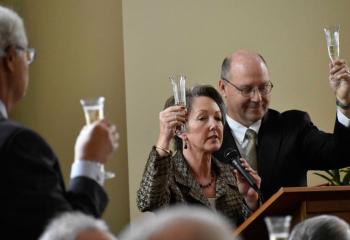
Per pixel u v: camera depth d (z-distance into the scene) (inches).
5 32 139.9
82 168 136.0
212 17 374.9
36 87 379.2
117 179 372.2
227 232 77.3
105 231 91.8
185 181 226.5
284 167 266.7
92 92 378.9
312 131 269.3
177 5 373.7
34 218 123.7
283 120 271.9
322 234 133.0
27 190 125.0
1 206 124.3
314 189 196.5
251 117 269.4
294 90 378.3
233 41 375.9
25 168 126.0
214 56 374.0
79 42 380.8
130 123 367.6
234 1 376.8
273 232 132.7
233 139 268.7
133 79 370.0
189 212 78.2
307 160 269.3
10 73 140.5
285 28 378.9
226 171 233.9
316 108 379.2
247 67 271.6
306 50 379.2
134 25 371.6
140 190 223.5
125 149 374.0
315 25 380.8
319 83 379.6
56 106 378.6
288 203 198.2
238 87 271.3
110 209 370.9
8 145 126.7
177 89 227.3
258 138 268.7
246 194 231.5
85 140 137.9
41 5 382.0
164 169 221.5
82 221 92.2
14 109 378.0
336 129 258.4
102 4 380.8
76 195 132.6
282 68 378.0
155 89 370.0
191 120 230.8
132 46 371.2
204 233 76.4
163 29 372.5
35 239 123.3
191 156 230.4
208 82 373.7
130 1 372.5
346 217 200.8
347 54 380.8
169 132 223.6
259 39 377.4
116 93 378.0
